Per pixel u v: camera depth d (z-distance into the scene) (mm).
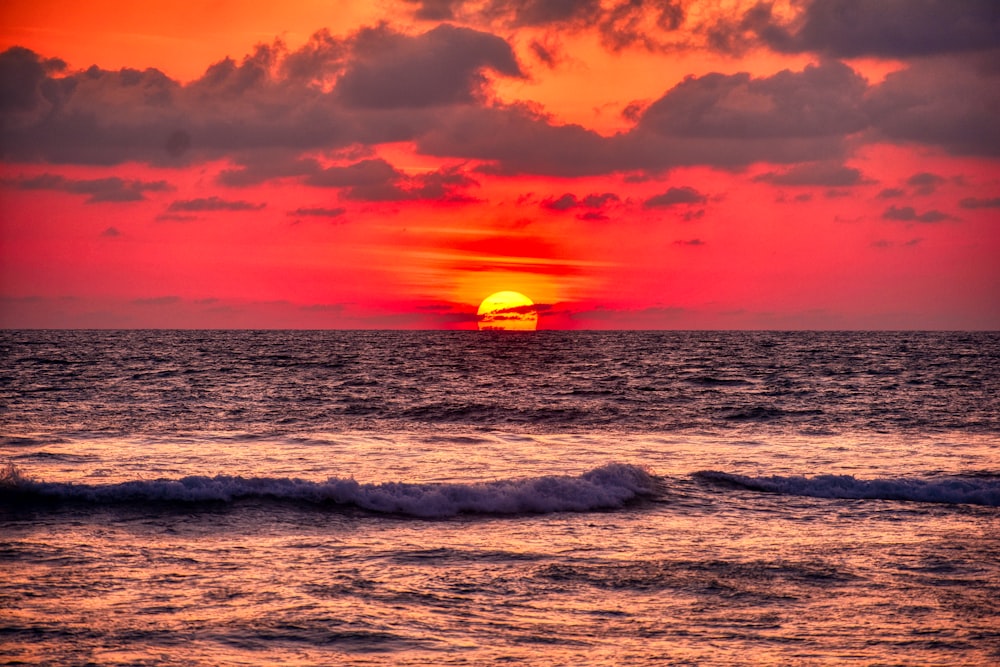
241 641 10453
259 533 15922
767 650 10484
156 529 15906
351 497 18250
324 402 41375
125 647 10188
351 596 12227
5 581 12492
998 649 10617
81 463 23109
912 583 13219
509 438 29969
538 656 10195
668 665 9969
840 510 18641
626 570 13742
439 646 10445
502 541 15633
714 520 17578
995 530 16891
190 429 31344
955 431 33156
